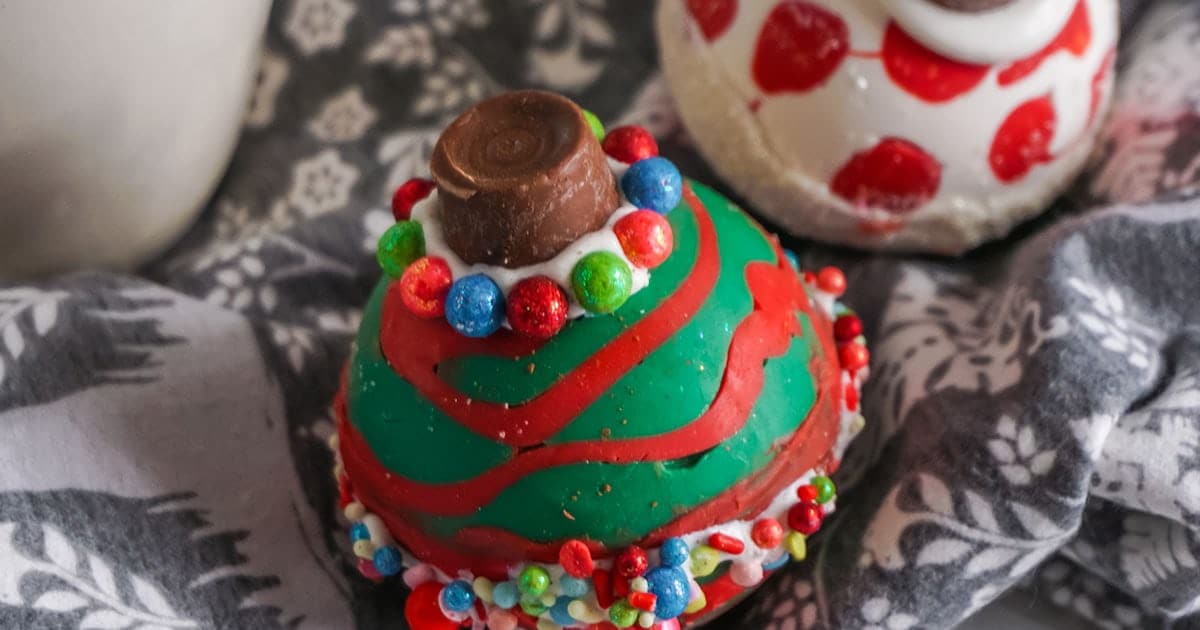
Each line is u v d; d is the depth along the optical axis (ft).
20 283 0.83
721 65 0.88
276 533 0.79
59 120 0.81
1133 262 0.81
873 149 0.84
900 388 0.83
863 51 0.83
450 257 0.69
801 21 0.84
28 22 0.76
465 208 0.67
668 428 0.68
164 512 0.76
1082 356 0.76
